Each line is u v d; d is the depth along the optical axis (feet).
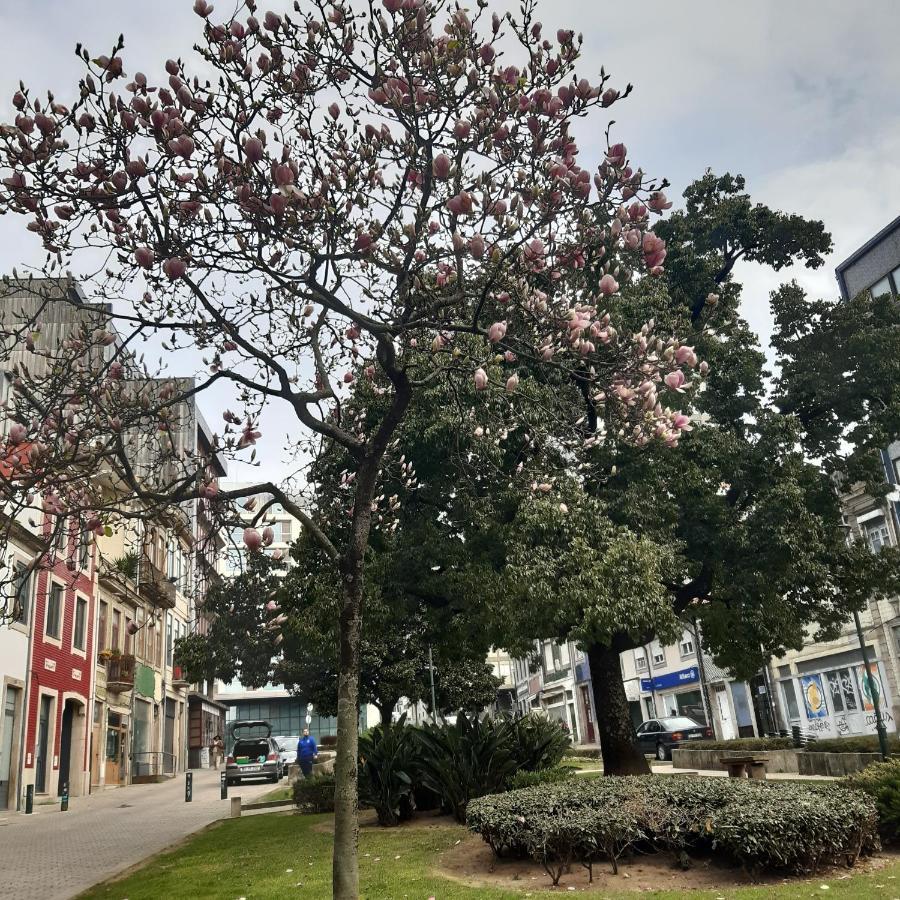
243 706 243.60
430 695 103.24
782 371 50.72
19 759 73.36
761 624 43.19
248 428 24.72
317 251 22.39
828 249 54.13
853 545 49.24
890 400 48.11
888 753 51.80
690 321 49.65
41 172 20.13
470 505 41.50
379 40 21.84
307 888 26.37
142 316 24.39
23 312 23.44
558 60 21.68
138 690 115.44
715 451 45.55
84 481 23.12
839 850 25.04
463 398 36.63
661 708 137.49
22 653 75.20
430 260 23.24
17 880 35.06
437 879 27.14
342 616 20.44
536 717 51.08
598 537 39.37
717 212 52.85
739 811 24.80
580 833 25.77
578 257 22.66
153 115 19.86
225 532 23.57
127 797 86.89
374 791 44.27
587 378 23.04
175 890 27.68
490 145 22.02
